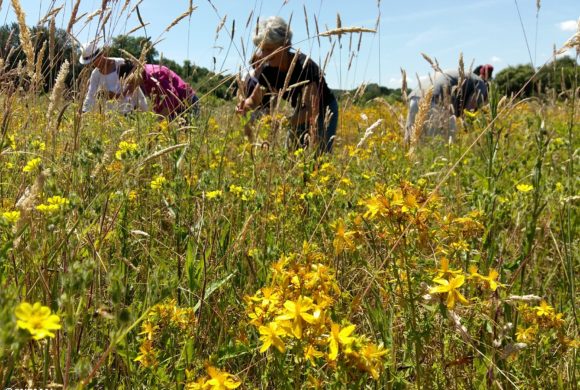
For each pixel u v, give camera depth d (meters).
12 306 1.10
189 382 1.70
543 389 2.10
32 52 2.89
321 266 1.72
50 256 1.84
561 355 2.11
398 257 2.07
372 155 4.34
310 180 3.55
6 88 3.09
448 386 2.05
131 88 4.55
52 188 1.92
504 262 2.74
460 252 2.35
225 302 2.37
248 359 2.20
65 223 2.05
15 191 2.73
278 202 3.21
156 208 3.16
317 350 1.61
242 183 3.50
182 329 2.01
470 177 4.16
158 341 2.04
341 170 3.91
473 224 2.35
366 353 1.45
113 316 1.33
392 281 2.02
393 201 1.89
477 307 2.04
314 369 1.72
